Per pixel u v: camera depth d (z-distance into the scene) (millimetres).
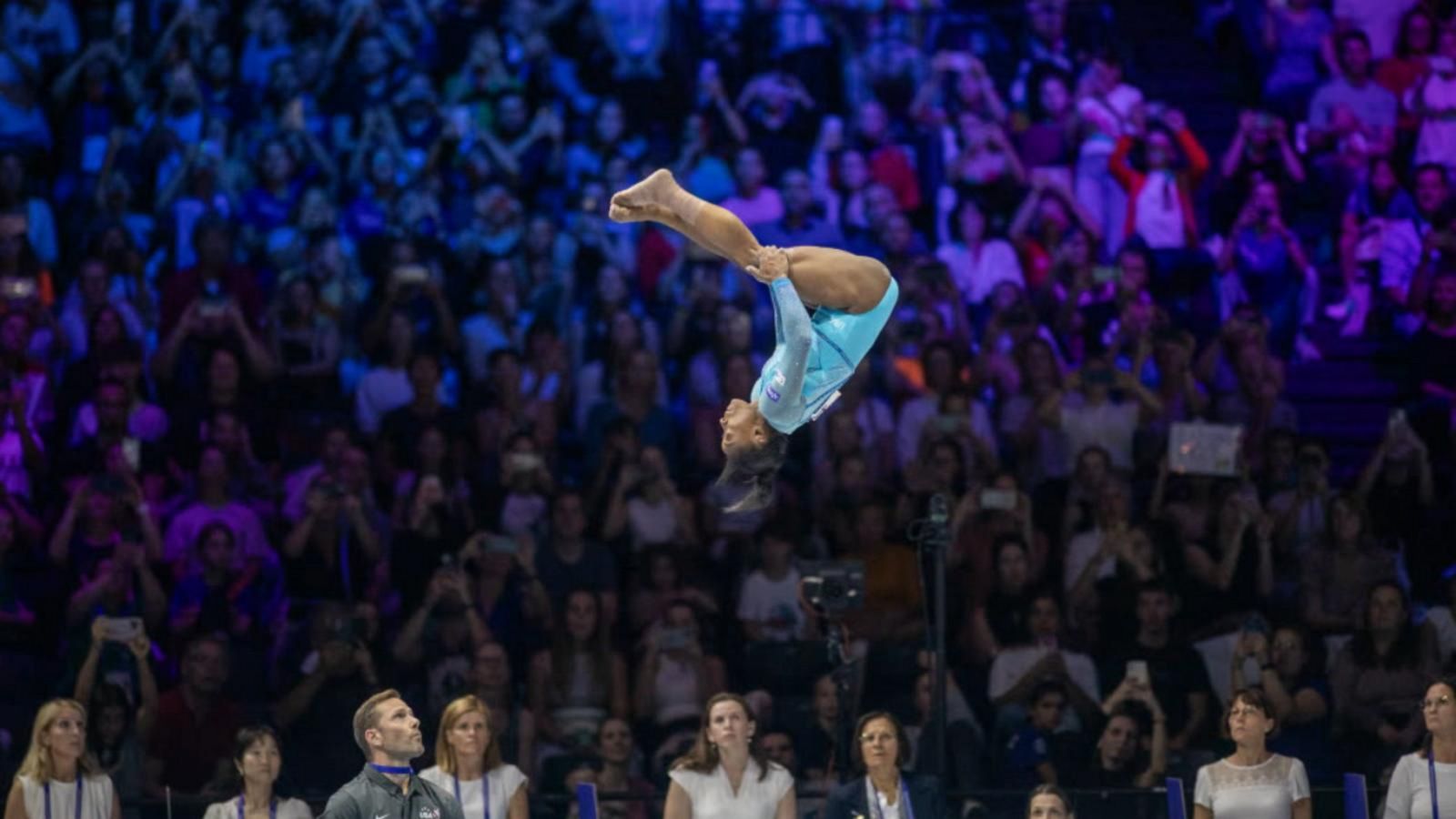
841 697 18688
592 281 27516
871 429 24656
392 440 23969
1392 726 20562
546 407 24359
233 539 21703
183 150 27078
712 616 22250
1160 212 27688
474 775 16469
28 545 22266
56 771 16203
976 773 20031
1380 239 27766
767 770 16625
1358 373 27031
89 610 20906
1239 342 25469
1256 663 21203
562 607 21938
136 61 28391
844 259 12516
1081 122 28578
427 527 22438
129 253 25594
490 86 28750
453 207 27719
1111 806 17344
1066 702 20203
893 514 23109
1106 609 21672
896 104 29578
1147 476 24062
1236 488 23422
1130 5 32156
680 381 26047
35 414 23703
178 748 19594
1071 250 27000
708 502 23641
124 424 23344
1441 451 25156
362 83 28516
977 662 21453
